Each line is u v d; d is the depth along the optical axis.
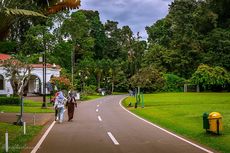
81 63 82.81
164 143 15.20
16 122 22.59
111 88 106.56
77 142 15.45
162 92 80.75
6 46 70.81
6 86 62.59
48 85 62.69
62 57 78.12
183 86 84.38
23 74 50.91
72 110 25.27
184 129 20.22
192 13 94.62
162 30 104.00
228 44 84.56
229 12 94.06
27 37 64.50
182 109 34.28
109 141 15.75
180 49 88.94
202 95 63.53
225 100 48.38
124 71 112.44
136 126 21.94
